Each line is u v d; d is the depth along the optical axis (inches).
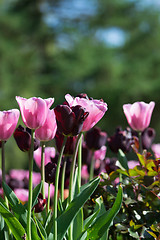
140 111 62.1
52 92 697.0
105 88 700.7
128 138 65.4
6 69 645.3
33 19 720.3
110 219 48.8
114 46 761.0
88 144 66.1
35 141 54.1
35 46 729.0
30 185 46.9
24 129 54.4
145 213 55.6
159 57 737.6
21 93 631.8
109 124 688.4
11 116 49.0
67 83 702.5
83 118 47.1
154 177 57.8
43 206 52.4
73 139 54.7
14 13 703.1
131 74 723.4
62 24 741.3
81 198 48.4
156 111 666.8
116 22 765.9
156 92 692.1
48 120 52.1
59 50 740.0
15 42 687.7
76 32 745.0
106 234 51.9
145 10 774.5
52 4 745.6
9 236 50.6
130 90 696.4
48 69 719.1
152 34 758.5
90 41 761.0
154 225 52.8
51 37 732.0
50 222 50.9
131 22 774.5
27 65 673.6
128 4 778.2
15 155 518.6
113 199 57.7
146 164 57.1
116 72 717.9
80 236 48.8
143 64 730.2
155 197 56.9
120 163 59.4
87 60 714.2
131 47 760.3
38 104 46.5
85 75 721.0
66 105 46.6
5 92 613.3
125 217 55.5
